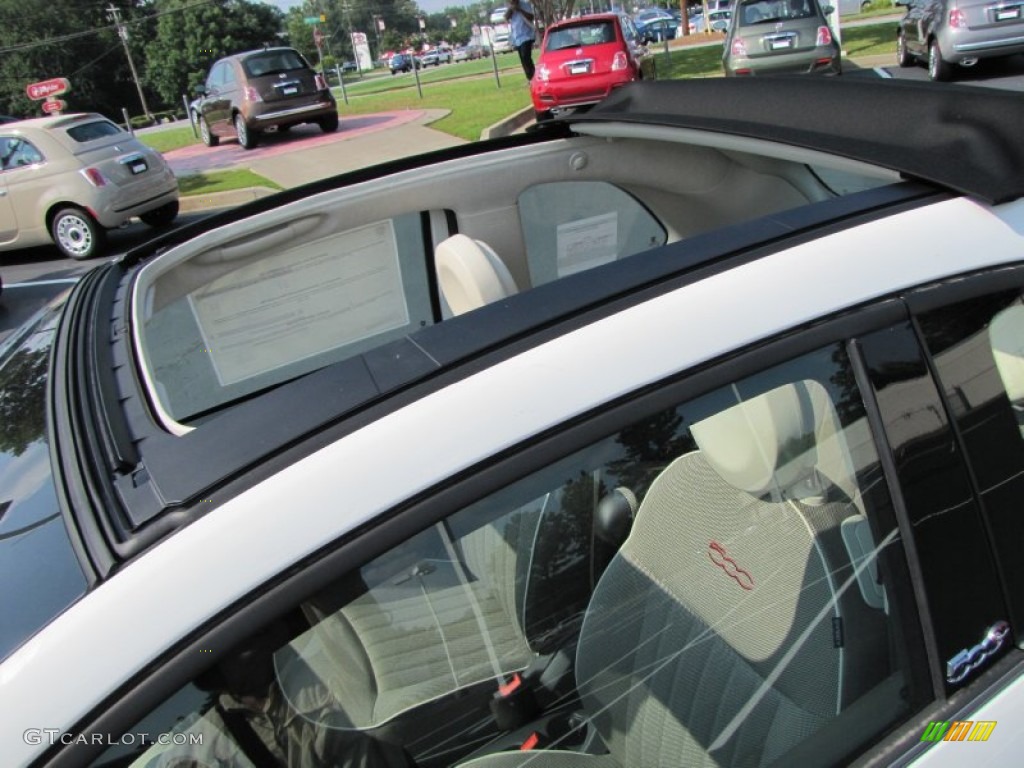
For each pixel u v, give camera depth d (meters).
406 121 17.89
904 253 1.33
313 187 2.60
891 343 1.28
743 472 1.31
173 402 2.36
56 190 10.88
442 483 1.04
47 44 65.81
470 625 1.13
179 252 2.33
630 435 1.14
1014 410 1.37
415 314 2.90
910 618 1.29
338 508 1.00
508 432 1.07
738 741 1.31
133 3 75.56
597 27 13.17
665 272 1.26
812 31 12.88
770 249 1.30
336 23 104.88
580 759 1.25
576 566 1.20
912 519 1.28
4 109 71.44
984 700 1.29
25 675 0.92
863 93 1.86
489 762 1.20
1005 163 1.44
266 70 17.38
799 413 1.26
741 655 1.35
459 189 2.73
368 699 1.09
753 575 1.37
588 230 2.99
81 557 1.01
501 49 52.72
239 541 0.98
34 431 1.32
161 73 73.25
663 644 1.32
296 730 1.03
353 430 1.05
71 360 1.53
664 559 1.29
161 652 0.94
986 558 1.32
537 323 1.17
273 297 2.62
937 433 1.30
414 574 1.05
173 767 0.95
